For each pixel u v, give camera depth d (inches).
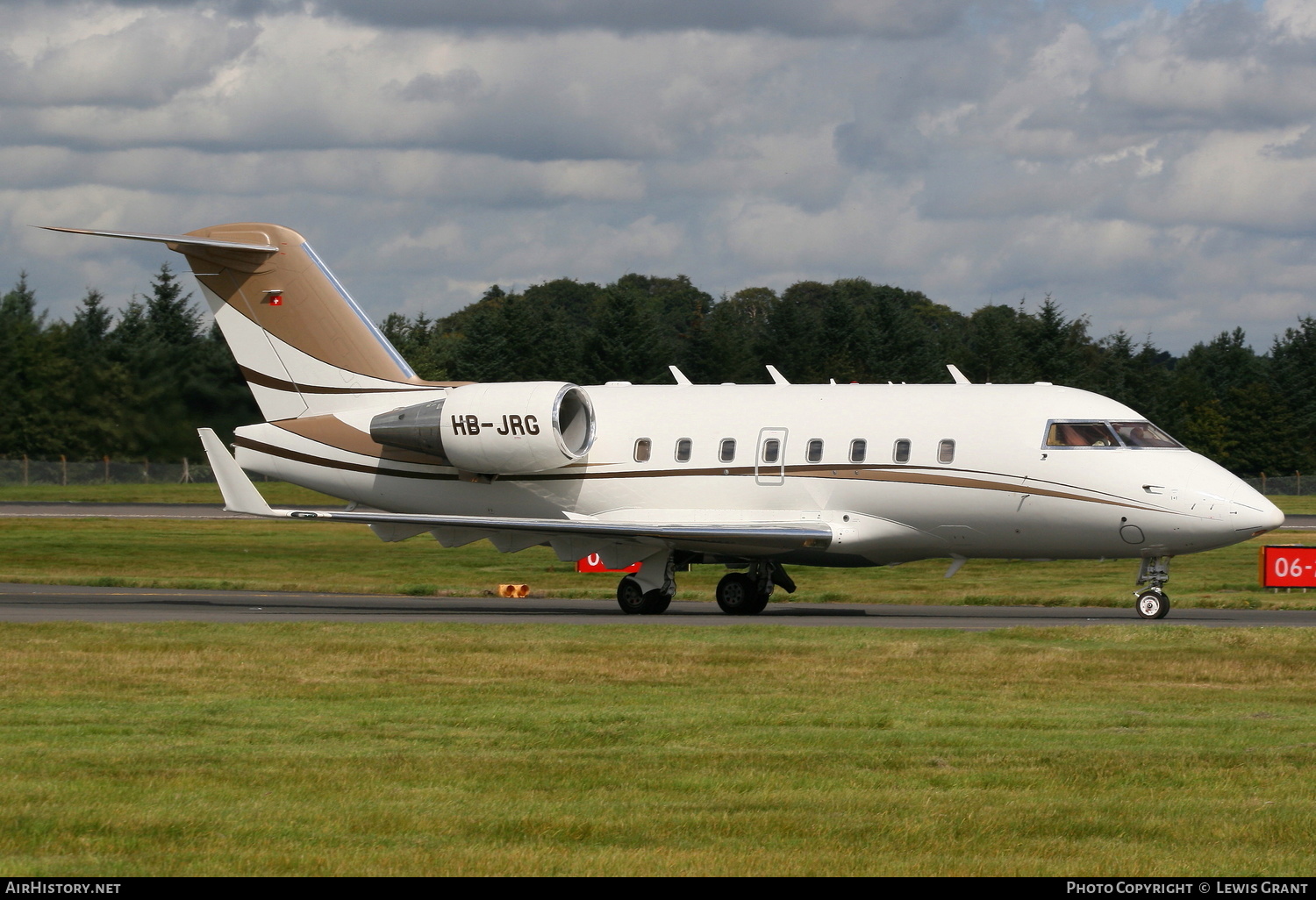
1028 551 3715.6
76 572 5477.4
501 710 2121.1
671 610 4165.8
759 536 3708.2
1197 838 1390.3
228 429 7795.3
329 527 7534.5
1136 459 3567.9
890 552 3831.2
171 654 2751.0
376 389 4284.0
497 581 5260.8
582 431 4106.8
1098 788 1609.3
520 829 1400.1
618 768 1691.7
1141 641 2962.6
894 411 3806.6
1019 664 2625.5
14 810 1465.3
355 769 1674.5
